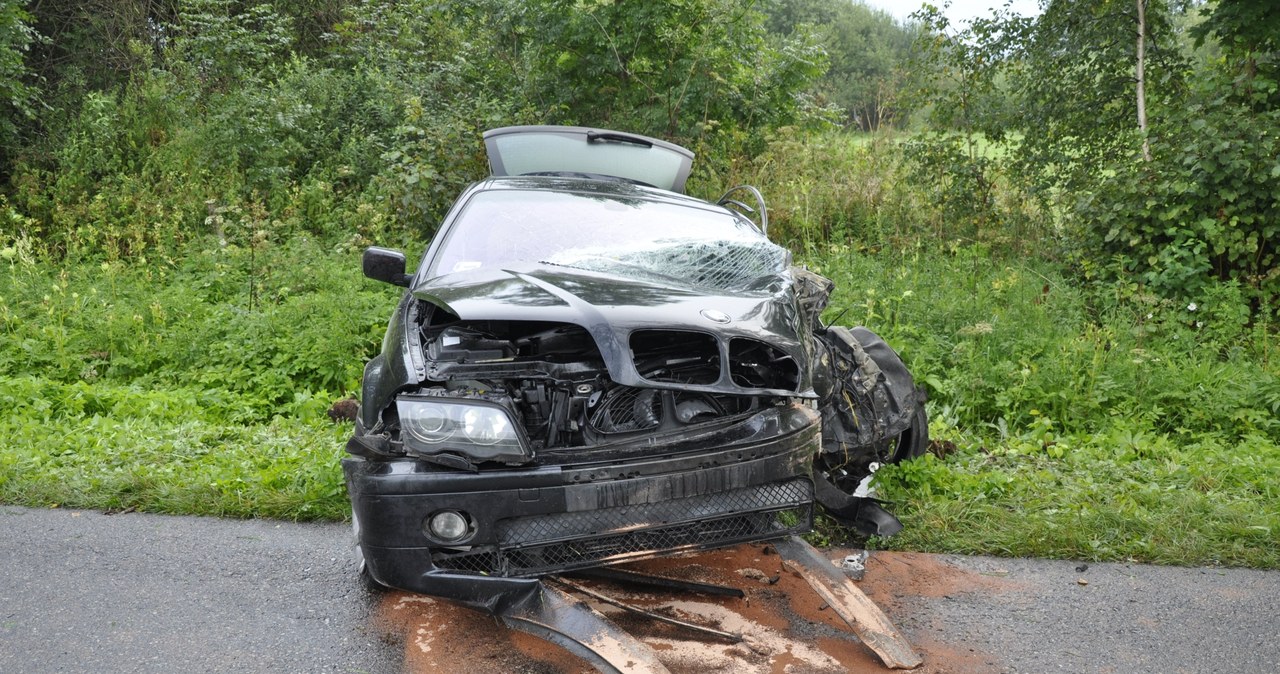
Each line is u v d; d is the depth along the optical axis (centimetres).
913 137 1191
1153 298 809
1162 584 418
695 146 1216
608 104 1258
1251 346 795
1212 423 678
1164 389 707
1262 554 446
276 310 851
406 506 324
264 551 448
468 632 358
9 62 1242
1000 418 679
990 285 920
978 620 378
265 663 337
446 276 425
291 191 1242
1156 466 575
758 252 483
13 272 982
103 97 1375
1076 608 391
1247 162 834
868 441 485
